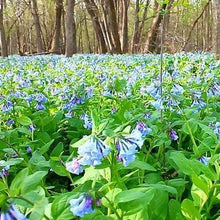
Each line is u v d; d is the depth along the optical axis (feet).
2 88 21.95
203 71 22.20
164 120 10.76
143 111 12.04
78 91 14.21
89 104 14.79
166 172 9.03
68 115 13.26
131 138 6.21
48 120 12.92
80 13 149.89
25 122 11.15
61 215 5.60
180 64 30.37
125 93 16.17
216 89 11.89
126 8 79.51
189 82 18.71
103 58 44.04
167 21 76.02
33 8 92.63
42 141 11.54
